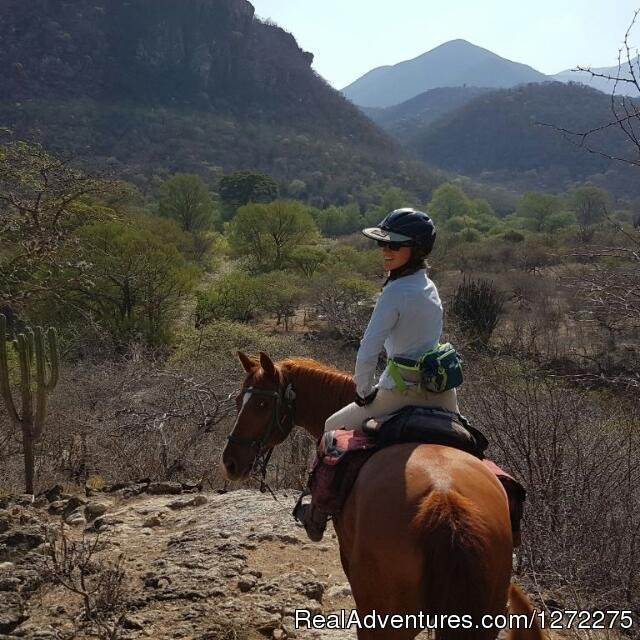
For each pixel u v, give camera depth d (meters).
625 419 7.07
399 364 3.33
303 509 3.50
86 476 9.18
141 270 25.69
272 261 50.88
